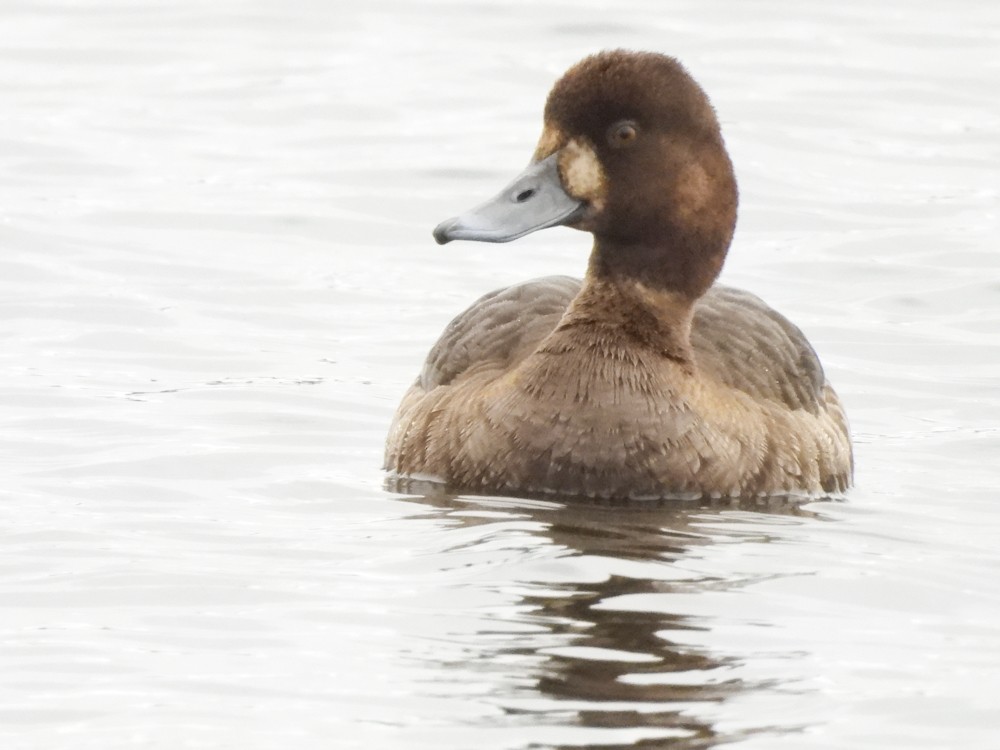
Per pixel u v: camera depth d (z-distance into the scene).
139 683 9.05
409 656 9.31
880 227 20.08
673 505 11.94
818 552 11.07
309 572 10.55
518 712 8.70
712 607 10.04
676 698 8.88
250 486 12.49
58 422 14.07
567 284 13.43
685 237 12.52
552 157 12.62
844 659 9.42
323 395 14.99
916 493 12.70
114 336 16.61
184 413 14.40
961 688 9.09
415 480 12.51
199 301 17.77
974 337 16.97
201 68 25.73
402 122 23.55
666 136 12.47
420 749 8.35
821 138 23.00
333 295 18.08
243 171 21.83
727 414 12.25
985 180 21.59
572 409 12.02
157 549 11.00
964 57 26.08
